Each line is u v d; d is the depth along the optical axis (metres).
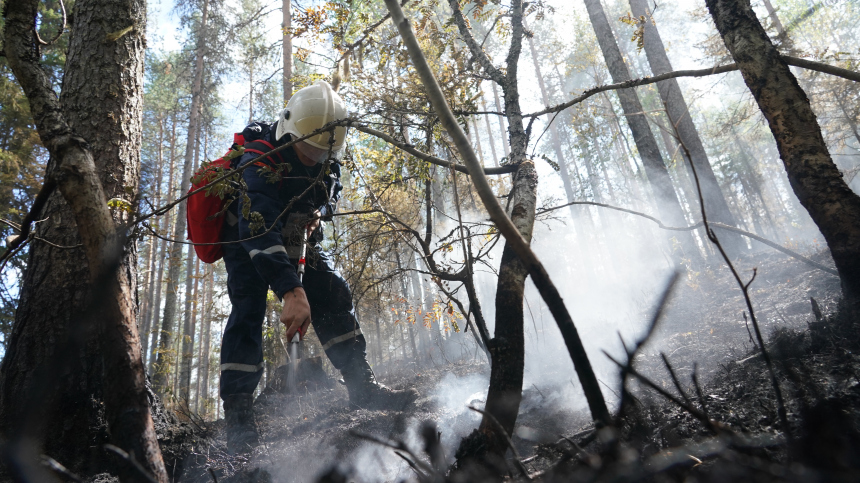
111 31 2.85
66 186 1.13
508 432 1.22
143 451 0.97
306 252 3.10
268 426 2.84
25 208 9.61
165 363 9.59
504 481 1.10
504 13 2.83
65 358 1.09
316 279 3.21
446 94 2.63
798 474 0.84
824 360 1.49
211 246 2.89
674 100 9.35
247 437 2.39
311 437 2.36
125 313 1.07
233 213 2.77
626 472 0.94
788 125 1.77
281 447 2.26
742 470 0.89
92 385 2.22
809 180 1.72
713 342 2.81
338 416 2.81
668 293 1.21
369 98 2.82
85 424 2.15
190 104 16.44
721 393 1.52
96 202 1.13
